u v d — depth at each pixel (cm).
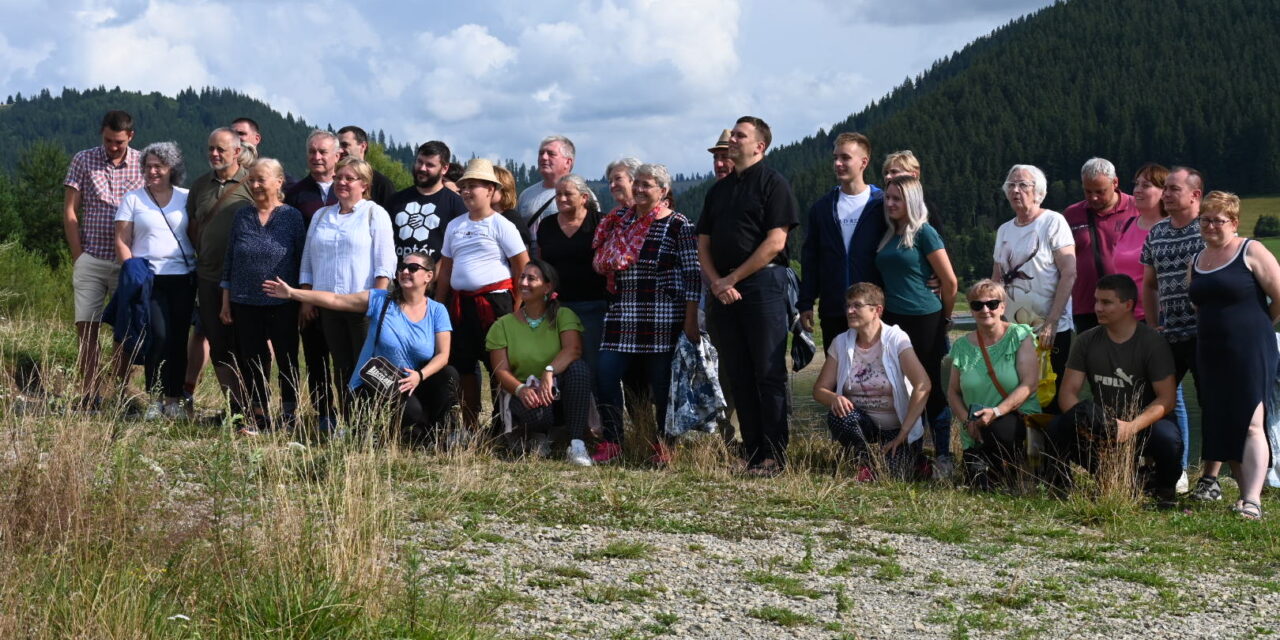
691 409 770
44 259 1678
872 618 440
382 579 396
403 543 492
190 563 406
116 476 482
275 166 777
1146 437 677
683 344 773
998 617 445
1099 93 19488
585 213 809
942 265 731
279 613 356
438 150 810
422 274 745
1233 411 654
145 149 829
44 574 386
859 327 732
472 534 523
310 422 754
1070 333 758
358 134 895
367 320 759
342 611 368
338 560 392
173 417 769
